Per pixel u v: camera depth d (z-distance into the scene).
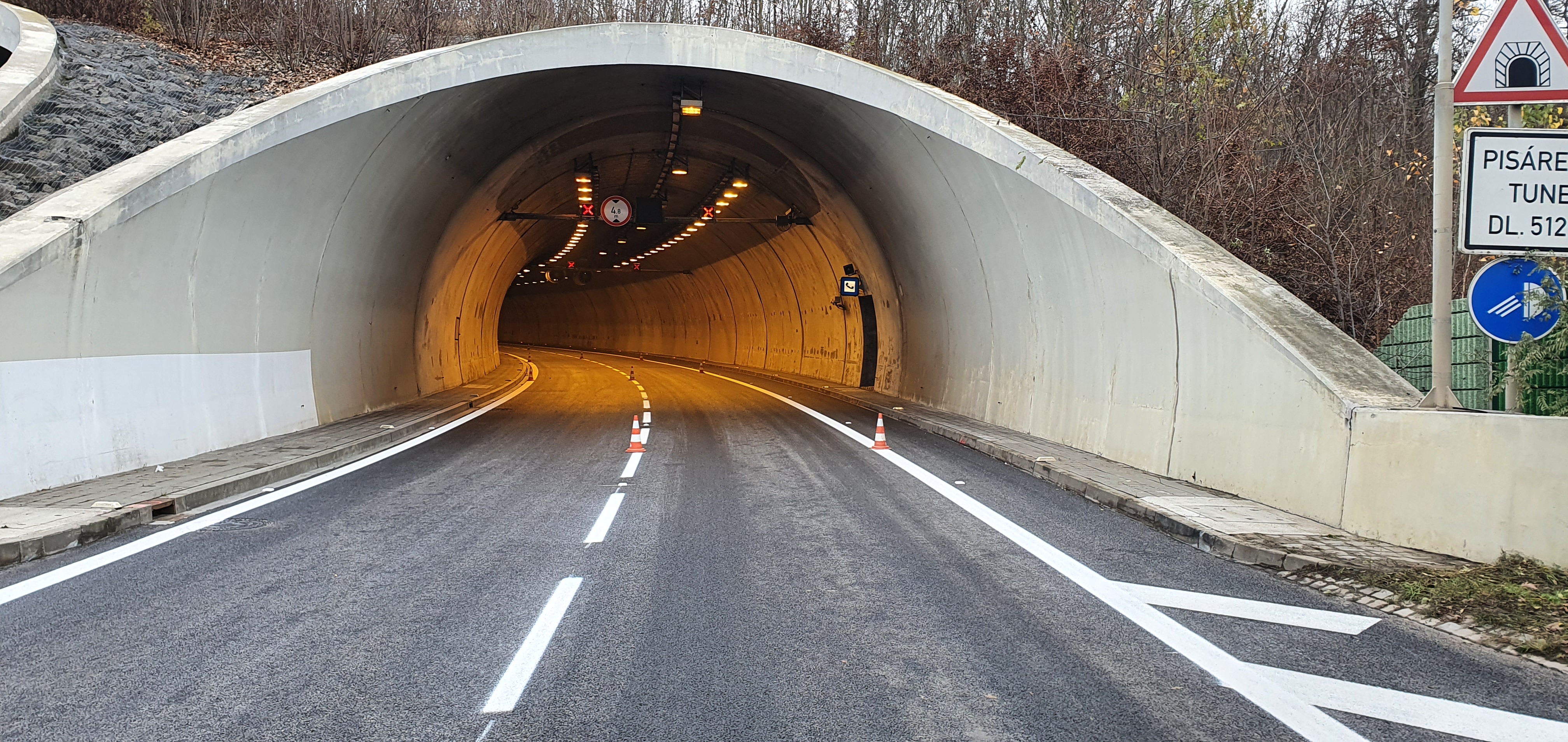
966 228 15.89
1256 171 15.81
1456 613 5.20
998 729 3.69
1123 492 8.84
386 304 18.31
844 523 7.91
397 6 22.61
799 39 25.02
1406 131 19.03
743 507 8.67
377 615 5.22
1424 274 13.48
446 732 3.63
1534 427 5.74
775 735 3.62
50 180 12.34
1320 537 6.90
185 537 7.27
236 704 3.90
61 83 15.94
